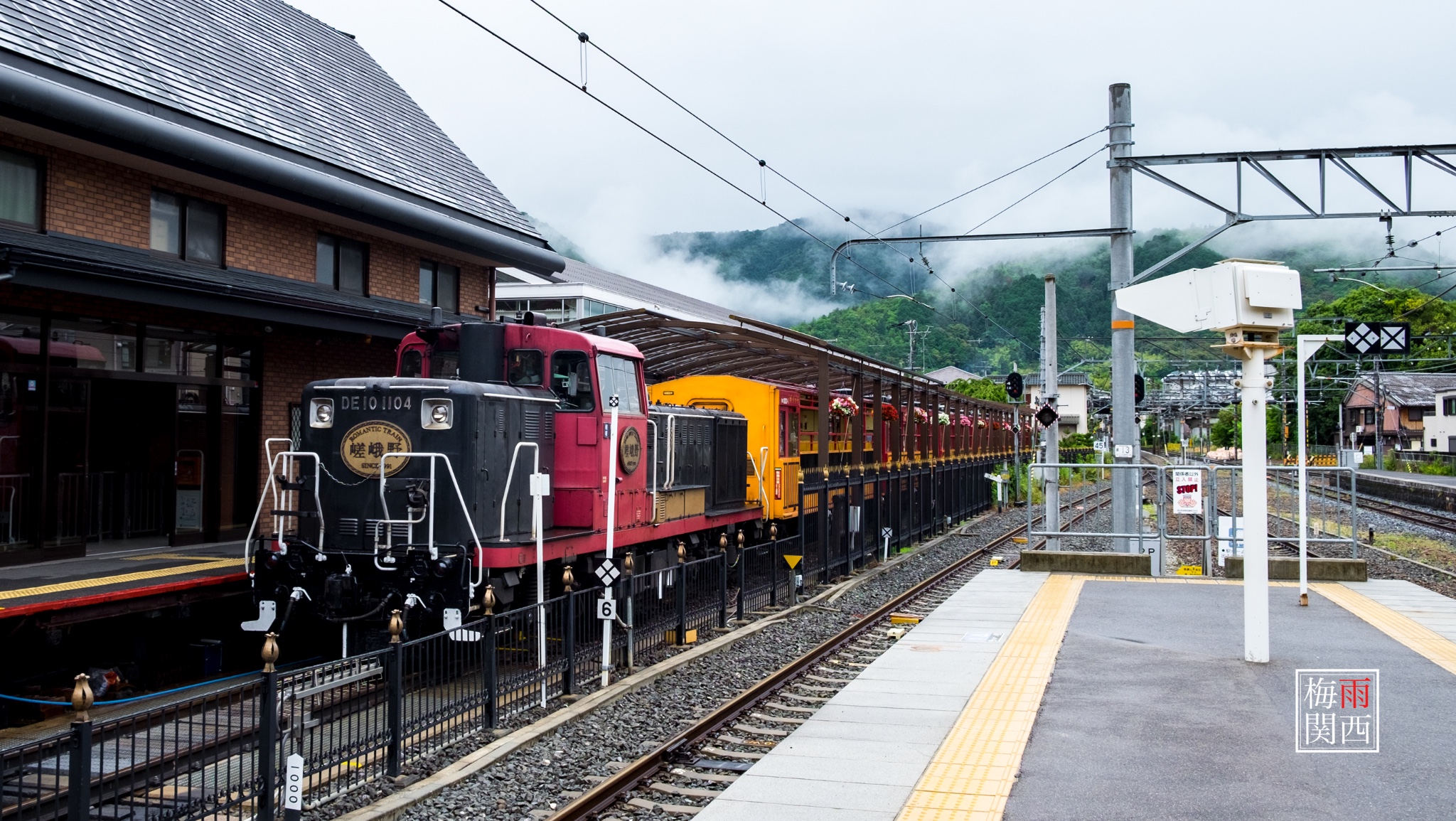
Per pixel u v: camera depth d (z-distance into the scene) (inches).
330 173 622.8
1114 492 709.9
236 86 610.9
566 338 505.4
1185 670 395.2
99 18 538.0
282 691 282.2
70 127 460.8
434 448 437.1
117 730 229.9
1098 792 263.0
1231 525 690.2
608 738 356.5
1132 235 677.9
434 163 778.8
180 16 624.7
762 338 644.7
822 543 717.3
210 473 576.7
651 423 570.6
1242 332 389.4
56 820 223.6
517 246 778.2
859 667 468.8
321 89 716.7
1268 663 402.9
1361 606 537.3
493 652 363.6
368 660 403.5
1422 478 1860.2
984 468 1523.1
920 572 819.4
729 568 697.0
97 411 551.2
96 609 388.8
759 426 779.4
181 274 478.9
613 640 461.7
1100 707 346.3
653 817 281.4
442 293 765.3
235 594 455.2
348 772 297.4
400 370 507.5
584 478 503.2
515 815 283.9
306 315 533.3
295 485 449.7
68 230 486.9
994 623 511.8
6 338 462.9
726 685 438.6
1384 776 270.4
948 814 251.8
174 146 504.1
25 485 473.1
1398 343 681.6
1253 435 400.5
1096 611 530.9
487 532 445.1
